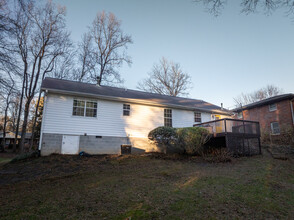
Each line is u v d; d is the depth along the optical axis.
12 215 4.19
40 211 4.36
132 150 13.37
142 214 4.08
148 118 14.62
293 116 17.98
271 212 4.14
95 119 12.62
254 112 22.36
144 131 14.16
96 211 4.29
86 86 14.74
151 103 14.55
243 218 3.86
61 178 7.25
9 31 7.31
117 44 25.78
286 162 9.66
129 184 6.23
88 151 12.00
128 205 4.56
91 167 8.93
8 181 7.01
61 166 9.02
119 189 5.75
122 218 3.93
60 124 11.57
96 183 6.45
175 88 30.27
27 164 9.40
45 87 11.52
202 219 3.83
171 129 12.31
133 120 13.98
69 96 12.16
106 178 7.07
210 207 4.36
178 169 8.35
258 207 4.38
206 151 12.38
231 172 7.58
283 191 5.48
